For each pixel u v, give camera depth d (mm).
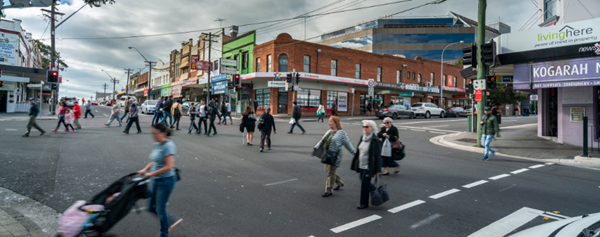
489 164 8586
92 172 6672
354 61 33250
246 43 32469
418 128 18547
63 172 6602
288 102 29203
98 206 3090
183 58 46531
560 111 11914
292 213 4629
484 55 11008
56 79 22781
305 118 26812
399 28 68188
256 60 31469
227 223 4219
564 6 11586
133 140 11219
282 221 4320
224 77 31891
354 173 7168
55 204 4820
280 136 13664
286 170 7297
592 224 2184
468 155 10062
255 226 4141
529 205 5129
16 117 21375
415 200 5316
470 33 65625
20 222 4109
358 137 14117
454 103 45812
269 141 10016
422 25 68125
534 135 14250
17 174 6340
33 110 11578
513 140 12922
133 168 7117
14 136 11516
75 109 14336
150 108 29203
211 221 4273
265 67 30156
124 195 3266
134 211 4504
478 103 11523
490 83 11430
